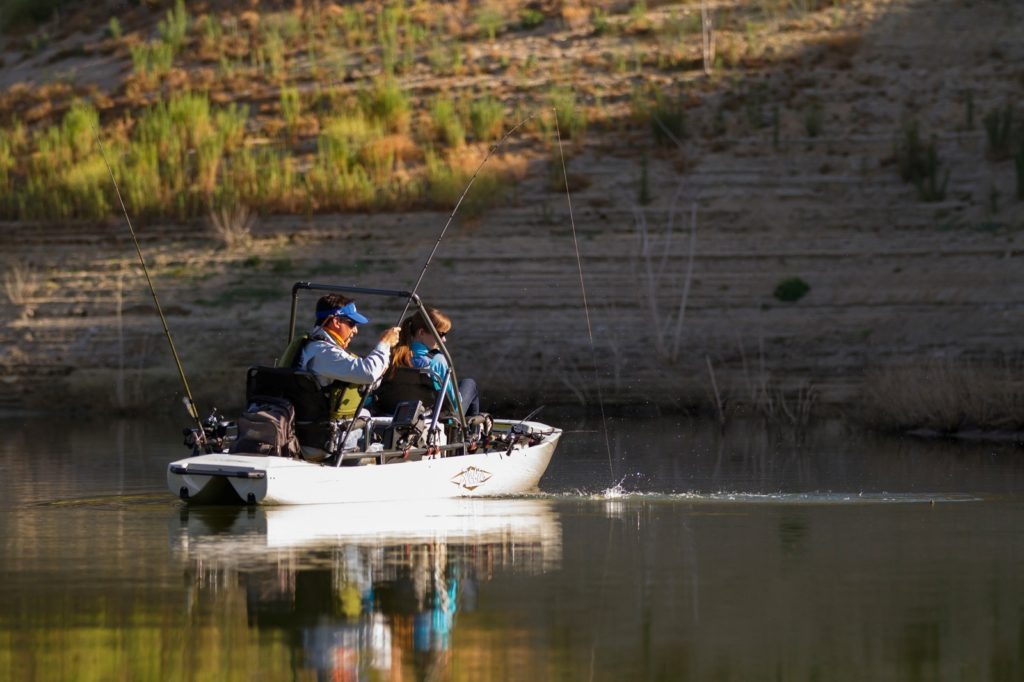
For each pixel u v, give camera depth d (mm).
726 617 21125
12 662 18484
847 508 33812
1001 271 72188
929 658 18688
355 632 20078
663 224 77625
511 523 30922
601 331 70312
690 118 86875
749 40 94500
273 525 30359
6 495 36188
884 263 74000
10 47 107312
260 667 18234
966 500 35250
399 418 34906
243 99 95125
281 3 107812
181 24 104062
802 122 86000
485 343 69875
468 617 21047
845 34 94125
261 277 76438
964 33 93875
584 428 58250
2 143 91000
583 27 99438
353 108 91188
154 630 20234
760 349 68250
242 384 68250
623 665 18297
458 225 78562
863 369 66625
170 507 33500
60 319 74438
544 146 85375
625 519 31766
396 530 29641
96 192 82438
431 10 104750
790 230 76875
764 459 45656
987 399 55281
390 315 72125
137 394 68125
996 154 82125
